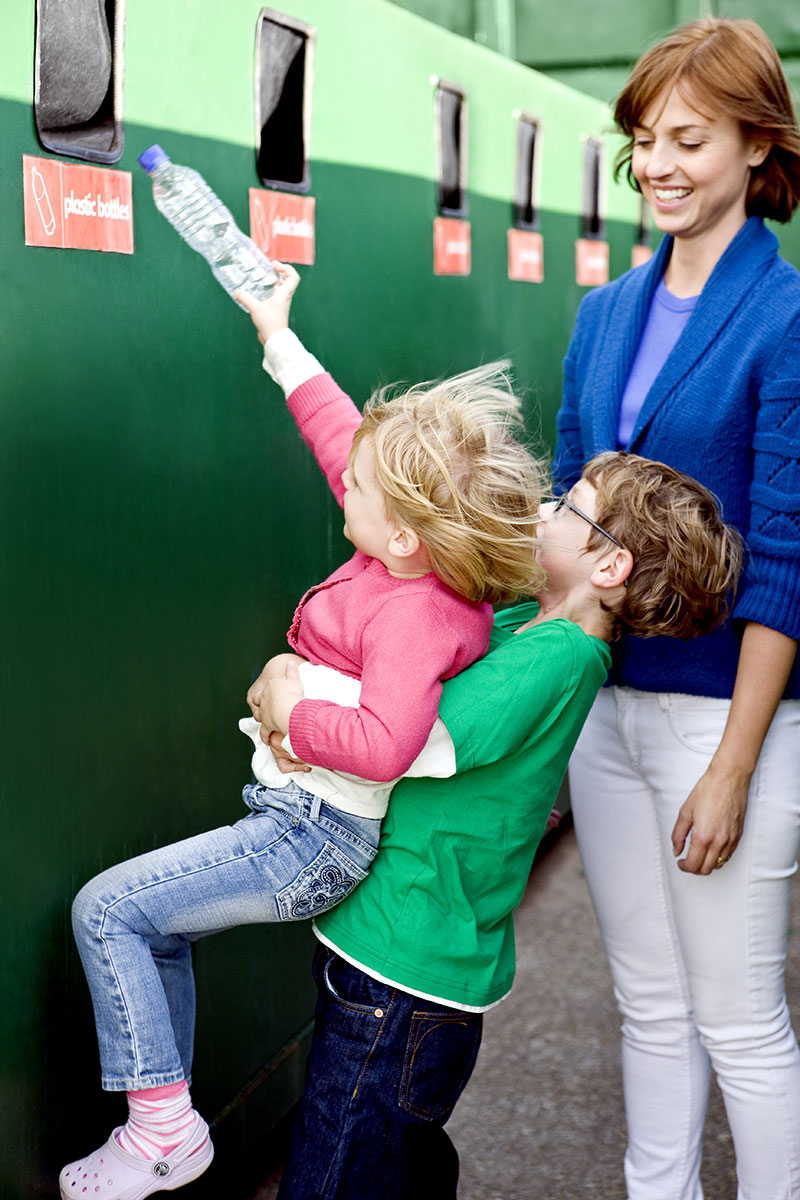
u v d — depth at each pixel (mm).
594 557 1579
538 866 3768
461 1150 2453
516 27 4664
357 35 2225
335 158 2188
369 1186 1454
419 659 1351
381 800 1449
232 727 2000
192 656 1882
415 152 2504
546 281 3326
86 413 1619
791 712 1783
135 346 1700
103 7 1575
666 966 1919
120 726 1732
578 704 1501
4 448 1490
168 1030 1431
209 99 1813
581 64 4633
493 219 2949
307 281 2125
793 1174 1818
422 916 1443
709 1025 1827
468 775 1449
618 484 1590
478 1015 1507
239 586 1988
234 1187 2250
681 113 1669
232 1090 2092
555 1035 2875
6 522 1503
